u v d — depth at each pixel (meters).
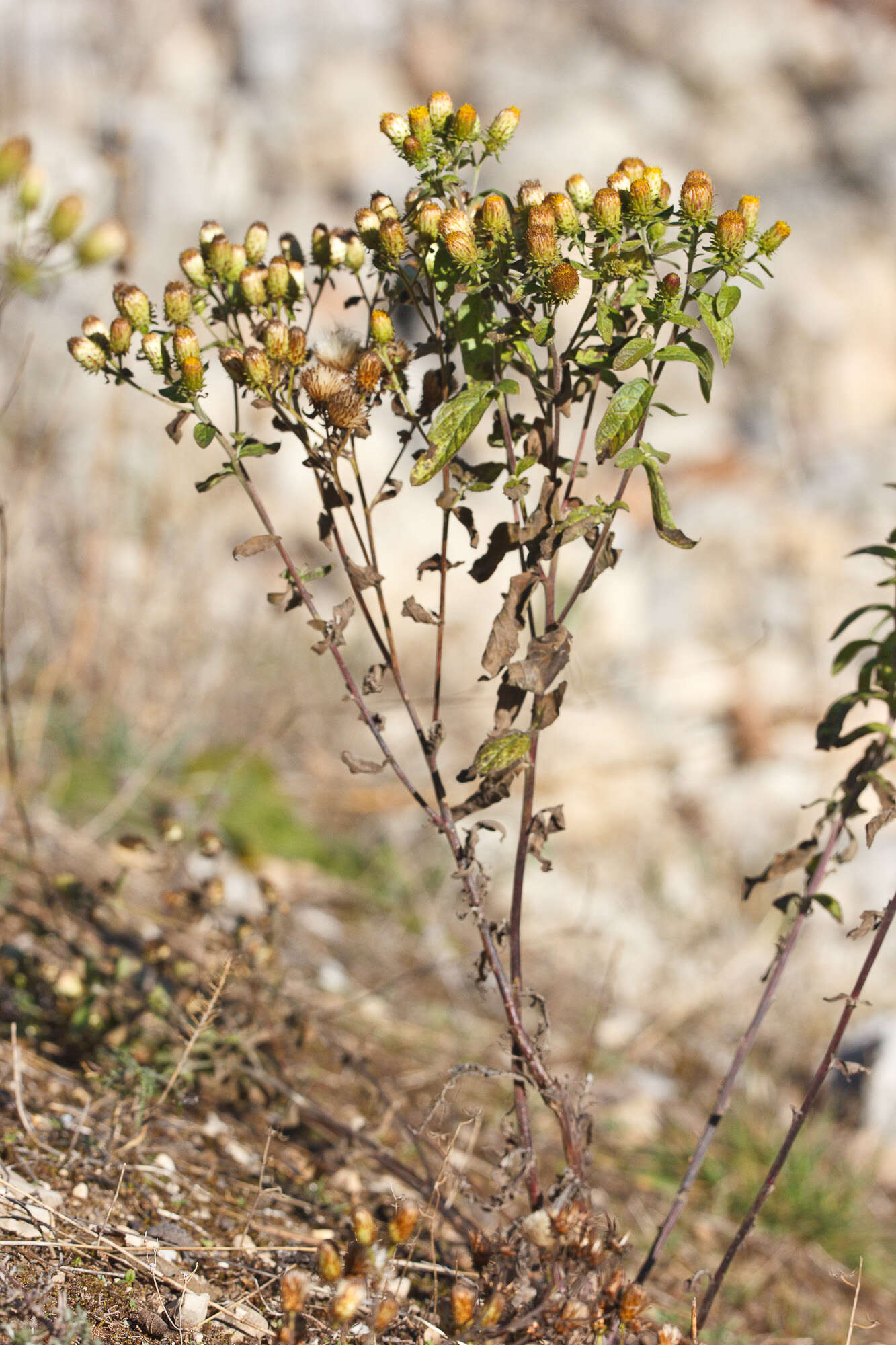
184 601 4.68
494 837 4.71
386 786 4.82
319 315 5.64
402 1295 2.10
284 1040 2.77
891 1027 3.78
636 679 5.71
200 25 8.09
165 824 2.77
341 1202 2.40
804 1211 3.05
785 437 6.02
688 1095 3.58
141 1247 2.04
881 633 6.01
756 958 4.39
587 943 4.30
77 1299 1.87
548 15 9.28
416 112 1.88
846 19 10.02
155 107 6.94
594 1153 3.16
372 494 6.09
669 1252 2.79
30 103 6.05
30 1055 2.52
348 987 3.52
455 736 5.20
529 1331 1.82
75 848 3.59
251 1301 2.01
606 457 1.80
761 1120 3.41
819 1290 2.85
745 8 9.63
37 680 4.29
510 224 1.83
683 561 6.36
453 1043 3.41
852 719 5.66
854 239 8.41
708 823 5.16
